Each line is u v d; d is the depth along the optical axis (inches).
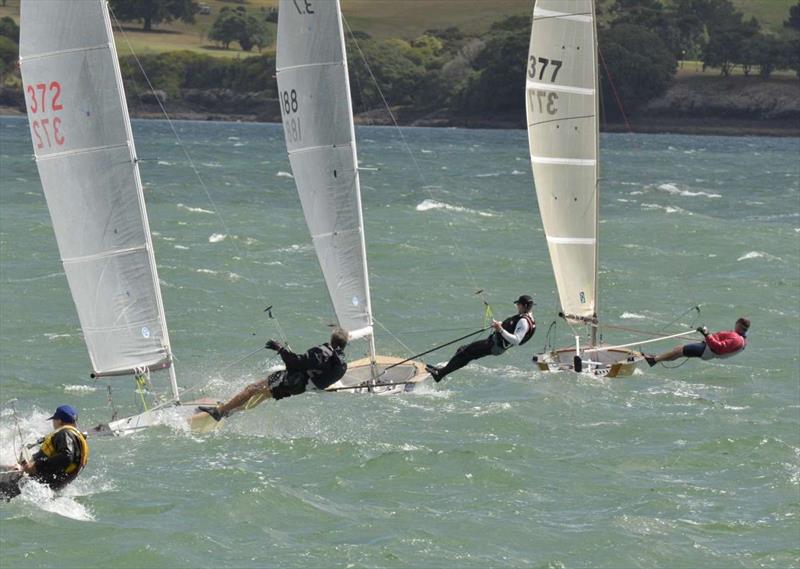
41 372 2573.8
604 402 2390.5
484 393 2445.9
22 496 1737.2
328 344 2130.9
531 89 2768.2
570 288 2802.7
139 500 1749.5
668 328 3203.7
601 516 1740.9
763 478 1931.6
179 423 2094.0
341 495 1801.2
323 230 2479.1
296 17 2407.7
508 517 1727.4
